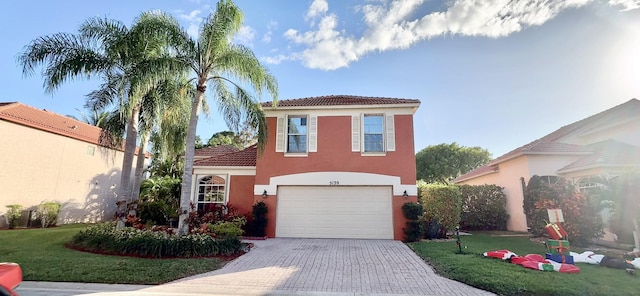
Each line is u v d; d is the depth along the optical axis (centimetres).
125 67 1264
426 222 1463
